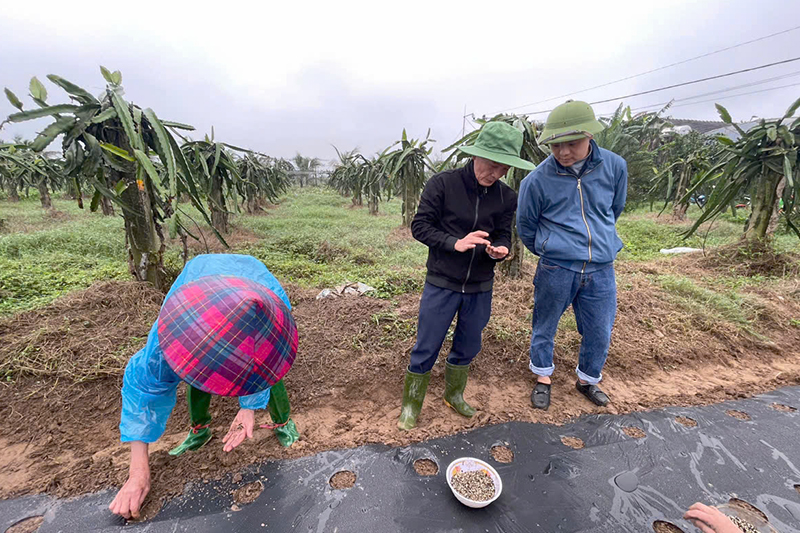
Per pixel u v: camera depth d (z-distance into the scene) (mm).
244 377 1150
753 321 3453
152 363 1353
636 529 1590
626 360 2820
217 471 1810
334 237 7273
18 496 1675
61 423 2043
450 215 1872
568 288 2139
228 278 1295
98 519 1570
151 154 3297
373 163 12672
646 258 5957
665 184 10070
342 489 1738
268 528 1544
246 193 10734
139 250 3340
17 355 2326
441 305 1969
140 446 1589
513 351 2809
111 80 2969
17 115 2559
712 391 2594
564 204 2051
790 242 6391
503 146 1669
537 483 1803
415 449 2000
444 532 1548
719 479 1847
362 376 2486
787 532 1578
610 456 1982
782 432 2176
